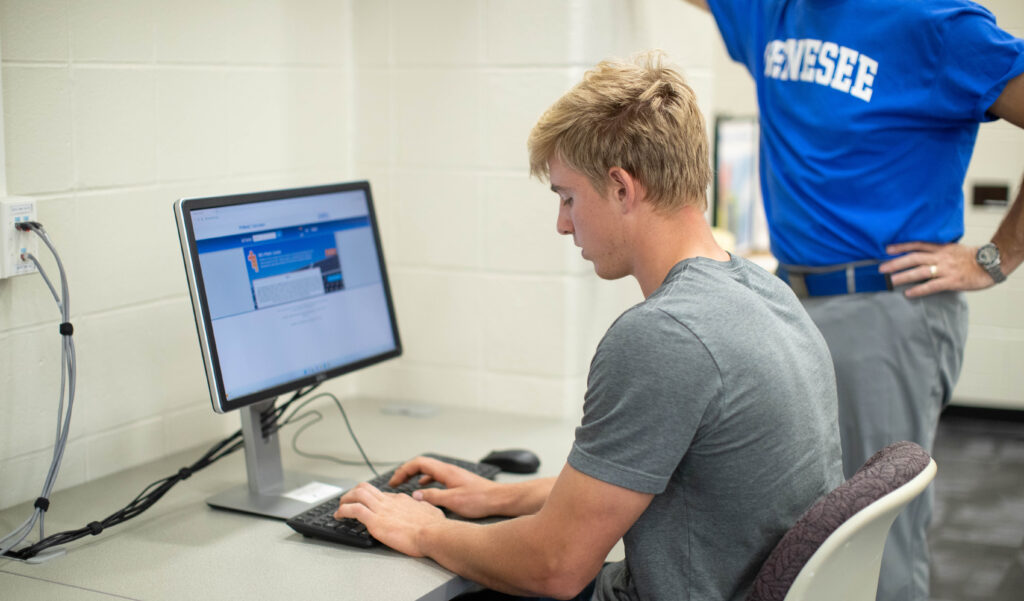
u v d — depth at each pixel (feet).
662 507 3.99
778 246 6.27
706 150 4.19
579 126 4.09
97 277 5.65
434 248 7.33
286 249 5.40
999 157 10.28
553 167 4.26
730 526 3.92
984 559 9.72
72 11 5.37
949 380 6.07
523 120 6.86
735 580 3.95
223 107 6.39
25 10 5.13
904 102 5.57
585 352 7.14
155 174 5.96
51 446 5.48
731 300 3.86
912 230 5.76
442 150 7.18
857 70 5.69
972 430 11.98
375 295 6.01
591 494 3.81
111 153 5.67
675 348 3.70
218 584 4.25
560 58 6.68
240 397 5.03
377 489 4.97
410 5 7.11
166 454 6.18
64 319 5.04
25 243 5.11
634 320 3.80
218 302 4.98
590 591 5.41
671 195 4.07
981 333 11.28
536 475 5.74
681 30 7.64
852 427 5.99
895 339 5.82
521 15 6.75
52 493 5.49
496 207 7.06
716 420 3.73
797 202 6.03
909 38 5.51
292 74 6.92
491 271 7.15
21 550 4.57
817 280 5.99
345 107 7.42
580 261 6.95
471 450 6.26
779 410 3.80
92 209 5.58
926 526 6.11
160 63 5.92
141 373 5.97
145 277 5.95
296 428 6.75
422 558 4.50
